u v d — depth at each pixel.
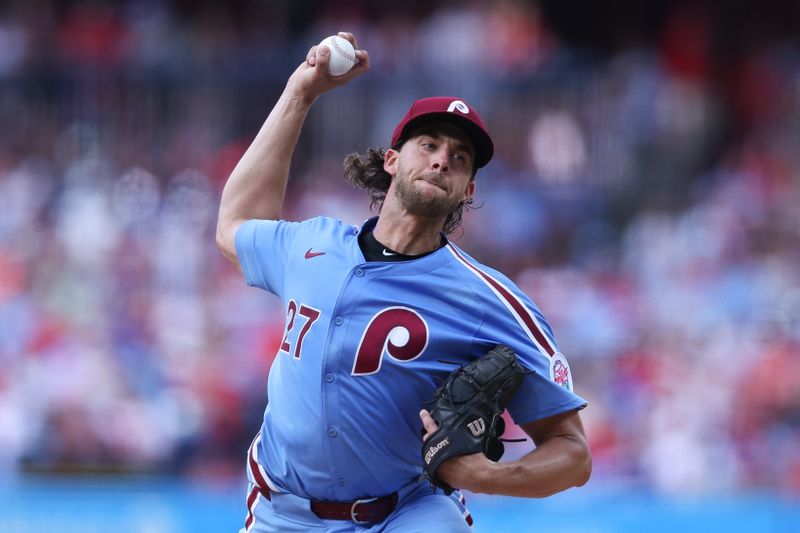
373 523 16.62
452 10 57.44
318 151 52.16
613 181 52.81
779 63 61.03
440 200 16.19
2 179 51.59
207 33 57.69
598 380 43.94
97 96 53.62
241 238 17.67
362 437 16.16
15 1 57.94
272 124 18.59
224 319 45.19
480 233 50.12
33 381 42.19
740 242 51.19
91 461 40.81
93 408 41.53
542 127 53.19
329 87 18.55
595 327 46.06
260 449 17.22
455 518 16.59
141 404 41.84
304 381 16.33
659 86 57.09
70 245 48.59
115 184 51.16
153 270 47.66
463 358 16.14
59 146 53.03
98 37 57.03
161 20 58.25
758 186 54.56
